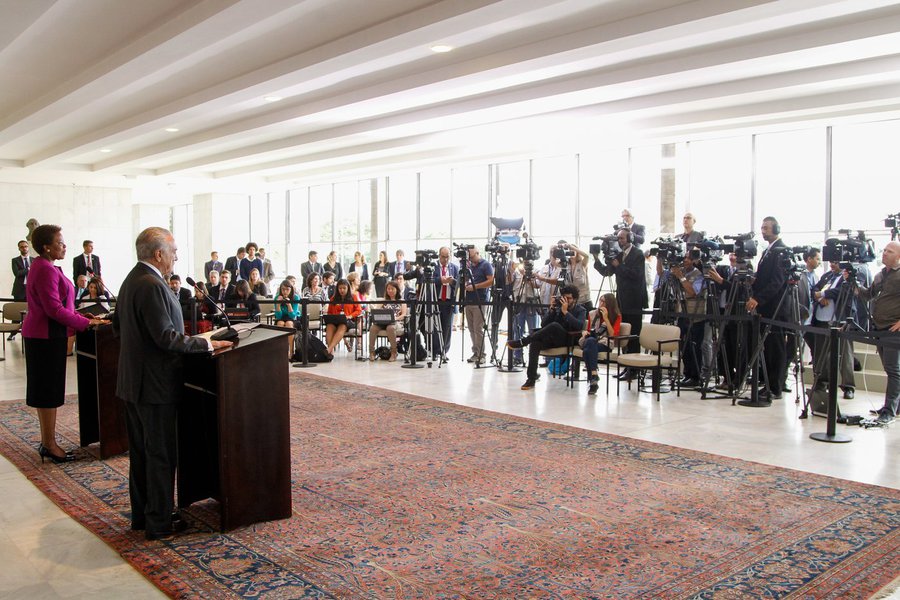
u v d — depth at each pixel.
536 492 4.62
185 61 7.72
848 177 10.59
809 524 4.04
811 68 8.01
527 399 7.82
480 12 5.91
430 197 16.62
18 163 15.72
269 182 18.58
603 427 6.48
